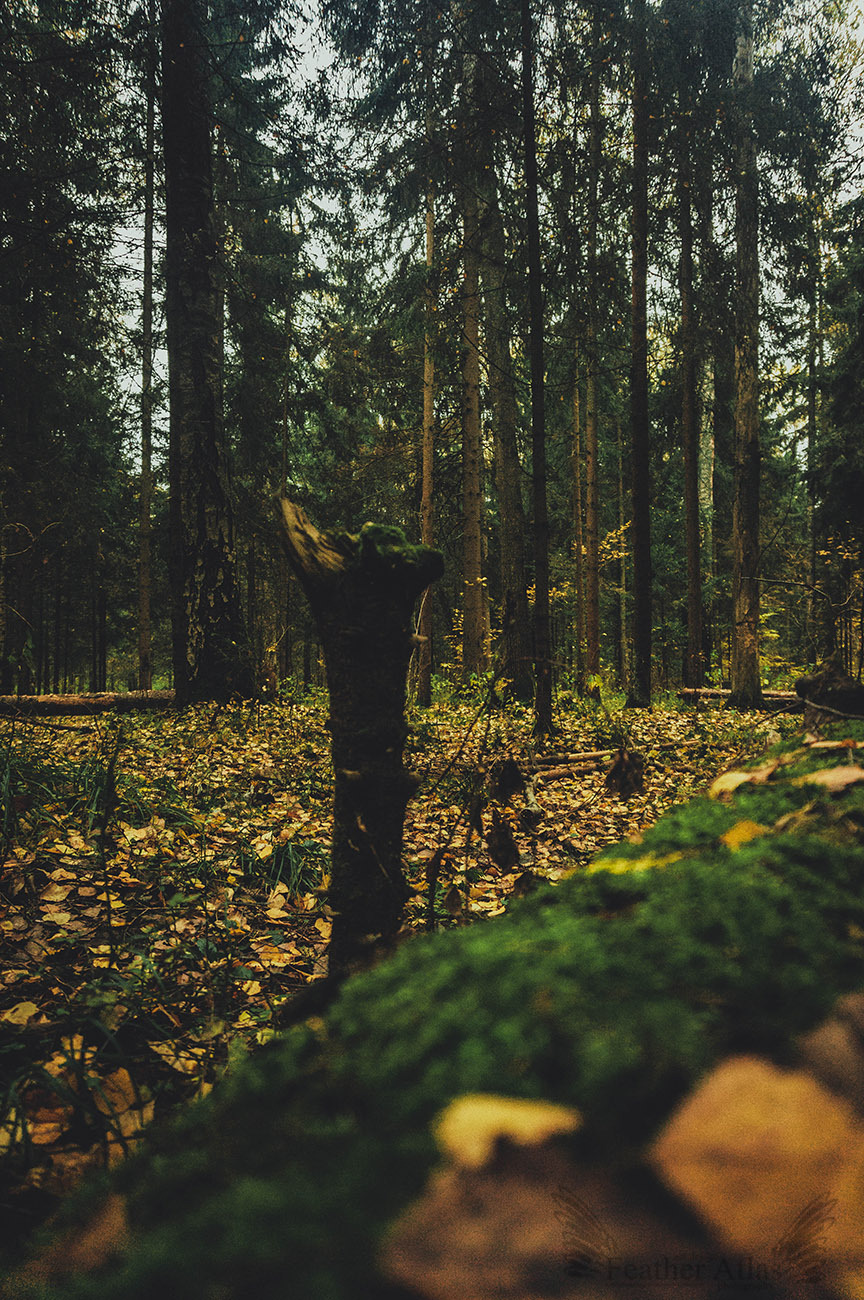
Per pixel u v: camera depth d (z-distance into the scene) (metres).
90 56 8.55
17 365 13.66
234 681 10.00
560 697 12.48
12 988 2.44
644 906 0.66
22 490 14.38
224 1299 0.34
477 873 3.79
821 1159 0.37
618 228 11.59
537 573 7.74
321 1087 0.52
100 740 6.71
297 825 4.60
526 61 7.77
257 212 14.80
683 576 26.38
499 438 14.59
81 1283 0.39
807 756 1.29
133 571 23.44
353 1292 0.33
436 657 24.02
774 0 11.26
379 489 18.94
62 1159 1.51
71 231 9.41
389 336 16.02
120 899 3.27
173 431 10.24
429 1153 0.40
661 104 10.55
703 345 12.36
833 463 16.28
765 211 11.78
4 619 12.35
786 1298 0.32
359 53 8.47
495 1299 0.32
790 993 0.49
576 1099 0.42
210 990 2.46
